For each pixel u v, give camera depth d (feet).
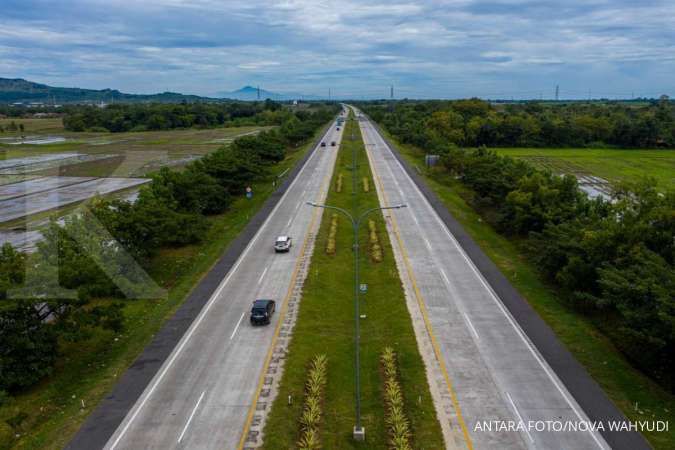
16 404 103.76
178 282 164.25
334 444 89.56
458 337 126.41
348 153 437.99
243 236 209.87
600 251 139.64
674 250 129.80
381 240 201.87
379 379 109.60
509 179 234.38
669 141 517.55
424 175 341.41
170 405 101.04
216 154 284.20
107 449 88.99
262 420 96.12
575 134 524.93
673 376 112.37
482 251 189.88
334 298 151.02
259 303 136.46
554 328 131.23
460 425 93.97
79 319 112.68
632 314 107.65
